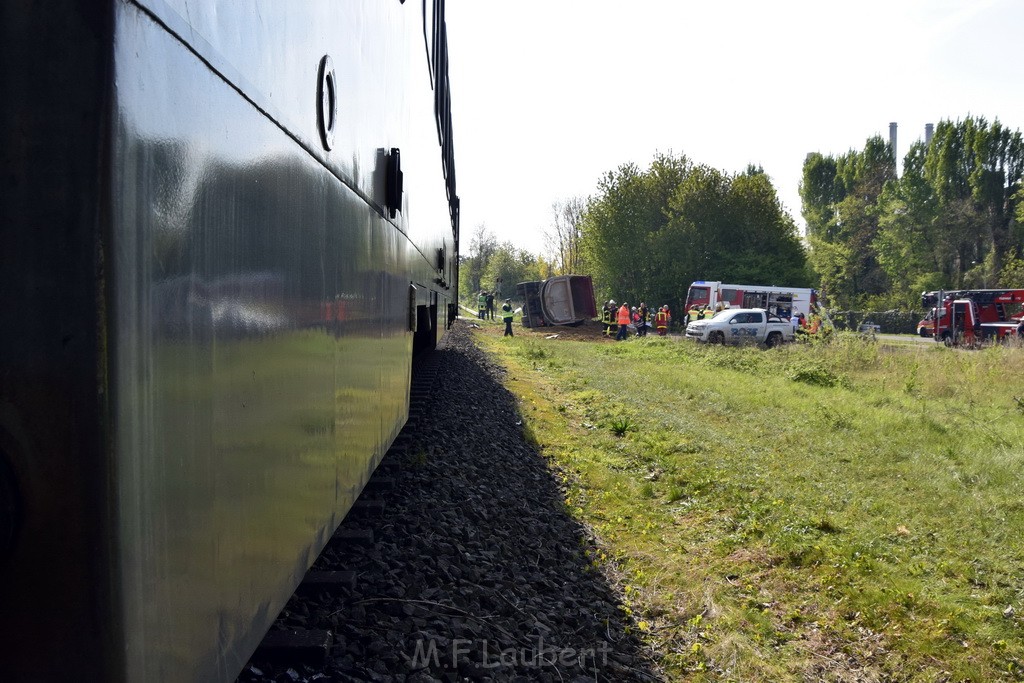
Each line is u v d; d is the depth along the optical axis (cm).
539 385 1961
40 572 122
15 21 121
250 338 185
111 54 121
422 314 824
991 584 633
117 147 123
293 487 223
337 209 283
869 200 9550
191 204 150
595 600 577
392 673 354
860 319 7069
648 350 3050
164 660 140
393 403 443
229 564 172
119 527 124
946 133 8081
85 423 121
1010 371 2041
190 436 150
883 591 612
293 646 330
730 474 1002
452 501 701
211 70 159
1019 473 962
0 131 121
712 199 5716
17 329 122
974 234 7900
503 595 515
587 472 1018
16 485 122
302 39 232
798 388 1909
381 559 491
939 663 515
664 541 762
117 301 123
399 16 464
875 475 998
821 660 523
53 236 120
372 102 362
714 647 524
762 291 5103
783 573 671
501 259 9194
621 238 5888
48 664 124
